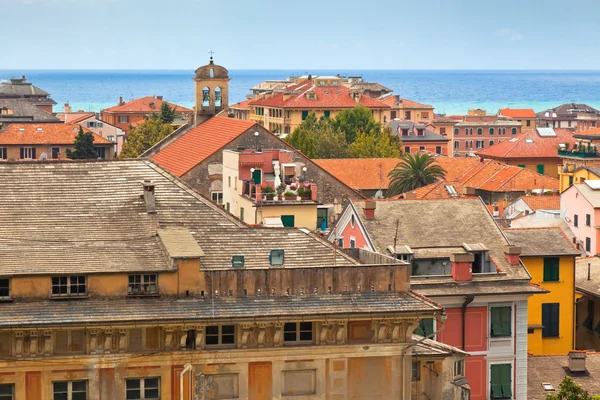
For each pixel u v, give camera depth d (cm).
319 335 9812
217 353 9606
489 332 13112
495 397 13075
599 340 15738
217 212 10969
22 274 9300
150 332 9519
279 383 9750
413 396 10644
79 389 9406
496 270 13475
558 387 12812
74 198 10819
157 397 9544
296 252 10600
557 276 15038
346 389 9856
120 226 10531
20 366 9275
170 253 9662
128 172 11212
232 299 9694
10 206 10581
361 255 11025
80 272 9406
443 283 13162
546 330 15038
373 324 9875
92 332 9319
